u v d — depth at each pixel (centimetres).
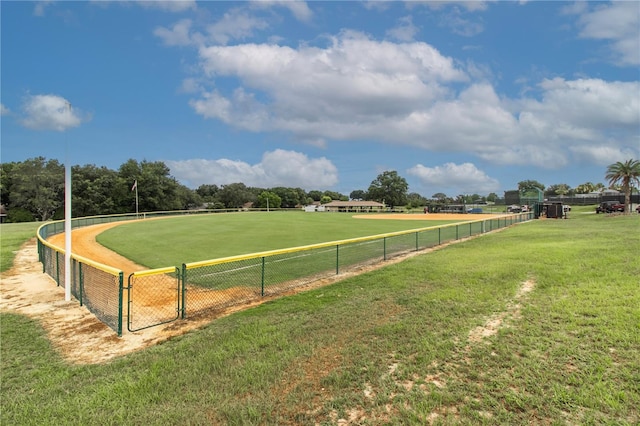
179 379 411
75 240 2136
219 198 11631
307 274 1056
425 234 2069
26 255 1455
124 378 424
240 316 657
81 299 767
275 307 704
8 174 6750
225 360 457
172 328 620
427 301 683
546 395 346
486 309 620
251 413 336
